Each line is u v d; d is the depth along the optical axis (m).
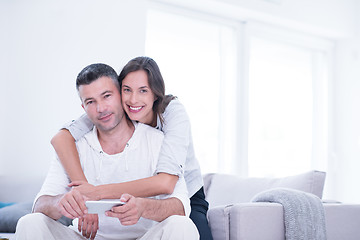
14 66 2.97
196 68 3.77
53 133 3.02
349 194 4.27
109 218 1.67
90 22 3.20
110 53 3.26
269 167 4.09
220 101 3.87
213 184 2.68
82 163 1.72
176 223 1.46
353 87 4.31
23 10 3.02
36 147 2.97
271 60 4.18
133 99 1.71
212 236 1.98
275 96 4.19
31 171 2.94
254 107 4.05
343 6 4.32
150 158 1.72
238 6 3.66
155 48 3.60
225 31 3.94
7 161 2.91
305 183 2.31
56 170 1.68
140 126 1.74
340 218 2.18
